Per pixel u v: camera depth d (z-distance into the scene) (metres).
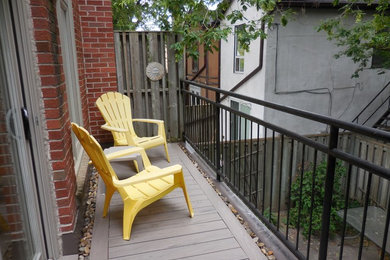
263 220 2.19
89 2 4.02
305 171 5.32
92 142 2.02
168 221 2.41
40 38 1.74
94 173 3.50
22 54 1.66
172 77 4.61
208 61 9.88
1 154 1.47
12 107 1.62
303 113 1.59
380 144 5.17
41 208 1.87
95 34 4.14
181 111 4.75
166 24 5.36
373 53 5.90
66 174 1.97
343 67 6.62
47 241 1.93
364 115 7.04
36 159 1.80
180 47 4.40
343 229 1.47
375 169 1.17
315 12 6.18
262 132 6.57
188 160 3.93
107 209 2.48
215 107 3.14
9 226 1.53
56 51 1.93
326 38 6.36
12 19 1.62
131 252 2.02
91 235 2.26
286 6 5.77
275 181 5.30
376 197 4.98
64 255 2.04
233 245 2.09
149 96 4.60
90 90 4.29
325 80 6.60
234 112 2.63
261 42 6.23
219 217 2.46
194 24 5.05
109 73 4.30
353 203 5.30
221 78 8.90
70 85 3.09
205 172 3.49
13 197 1.58
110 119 3.74
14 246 1.57
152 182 2.43
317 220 4.77
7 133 1.55
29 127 1.73
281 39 6.16
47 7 1.77
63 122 2.00
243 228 2.31
